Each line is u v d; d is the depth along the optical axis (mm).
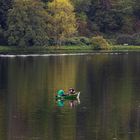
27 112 70625
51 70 117188
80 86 92438
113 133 60969
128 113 70438
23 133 60562
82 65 129875
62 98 79688
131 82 97625
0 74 108125
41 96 82000
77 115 69250
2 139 58344
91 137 59406
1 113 69875
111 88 90188
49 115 69125
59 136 59562
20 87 90625
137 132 61344
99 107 74125
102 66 127500
